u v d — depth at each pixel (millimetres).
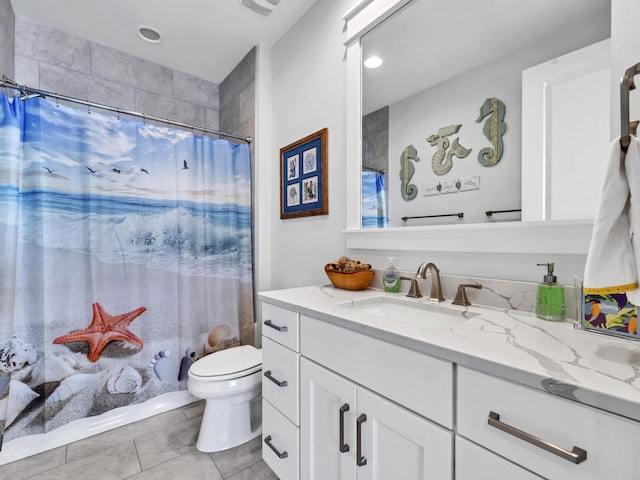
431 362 708
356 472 900
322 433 1036
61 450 1555
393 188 1367
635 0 761
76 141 1685
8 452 1481
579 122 869
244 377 1572
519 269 1006
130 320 1831
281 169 2070
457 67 1154
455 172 1159
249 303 2258
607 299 742
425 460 721
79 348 1679
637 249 565
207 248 2115
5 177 1464
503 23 1037
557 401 526
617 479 466
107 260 1762
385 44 1386
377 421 837
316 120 1778
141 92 2385
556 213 909
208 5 1836
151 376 1905
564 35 901
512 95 1009
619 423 464
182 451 1556
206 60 2418
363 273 1374
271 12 1886
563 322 859
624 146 583
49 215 1596
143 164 1884
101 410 1736
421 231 1253
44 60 1998
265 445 1363
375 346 842
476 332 775
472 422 640
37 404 1569
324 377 1015
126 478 1380
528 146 970
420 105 1267
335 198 1661
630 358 603
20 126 1543
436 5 1217
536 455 551
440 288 1147
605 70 824
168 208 1967
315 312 1047
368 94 1456
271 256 2221
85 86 2148
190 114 2627
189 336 2033
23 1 1797
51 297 1604
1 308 1452
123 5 1836
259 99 2170
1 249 1450
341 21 1618
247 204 2273
